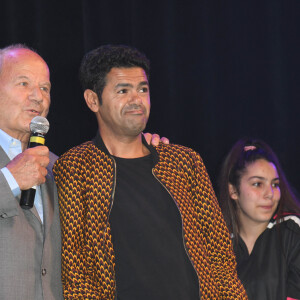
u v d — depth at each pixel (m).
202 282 5.34
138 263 5.30
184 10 11.95
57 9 10.22
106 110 5.68
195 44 11.98
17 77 5.93
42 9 10.05
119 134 5.70
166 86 11.70
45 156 5.58
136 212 5.46
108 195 5.45
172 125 11.70
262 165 7.80
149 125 11.59
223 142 12.05
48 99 6.17
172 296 5.27
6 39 9.80
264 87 12.32
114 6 11.10
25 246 5.39
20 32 9.90
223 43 12.21
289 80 12.41
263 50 12.36
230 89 12.18
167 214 5.55
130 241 5.37
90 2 10.82
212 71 12.07
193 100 11.91
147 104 5.71
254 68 12.32
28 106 5.90
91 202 5.41
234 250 7.84
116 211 5.45
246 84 12.26
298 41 12.37
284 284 7.46
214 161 11.91
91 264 5.26
